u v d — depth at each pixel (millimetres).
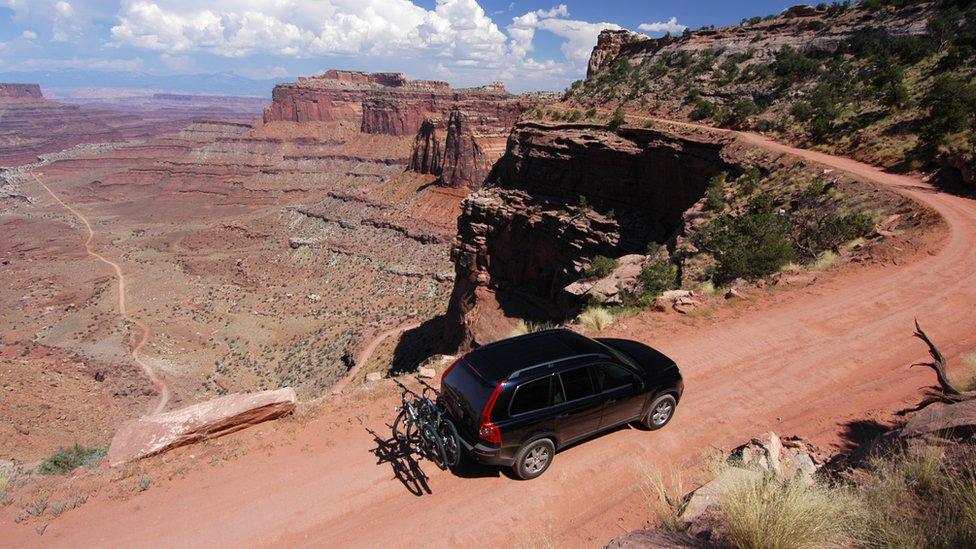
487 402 7777
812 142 41906
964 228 21328
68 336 97688
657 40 81875
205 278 141500
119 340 91250
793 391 10914
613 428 9672
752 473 6309
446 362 12883
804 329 14016
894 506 4949
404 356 65812
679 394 9750
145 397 70000
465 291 61562
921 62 46438
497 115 168750
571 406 8320
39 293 133125
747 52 65000
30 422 50438
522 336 9266
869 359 12227
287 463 8992
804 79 54438
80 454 9617
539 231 53188
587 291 29547
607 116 60156
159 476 8617
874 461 5922
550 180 54344
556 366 8281
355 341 76938
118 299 124312
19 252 182000
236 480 8539
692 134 44469
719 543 5270
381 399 11078
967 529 4352
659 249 34531
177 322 105188
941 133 31062
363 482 8430
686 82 65438
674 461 8625
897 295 16078
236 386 76938
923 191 27406
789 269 19531
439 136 185250
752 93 56406
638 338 13828
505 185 61688
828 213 27625
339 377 67000
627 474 8344
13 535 7277
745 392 10945
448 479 8461
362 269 128125
